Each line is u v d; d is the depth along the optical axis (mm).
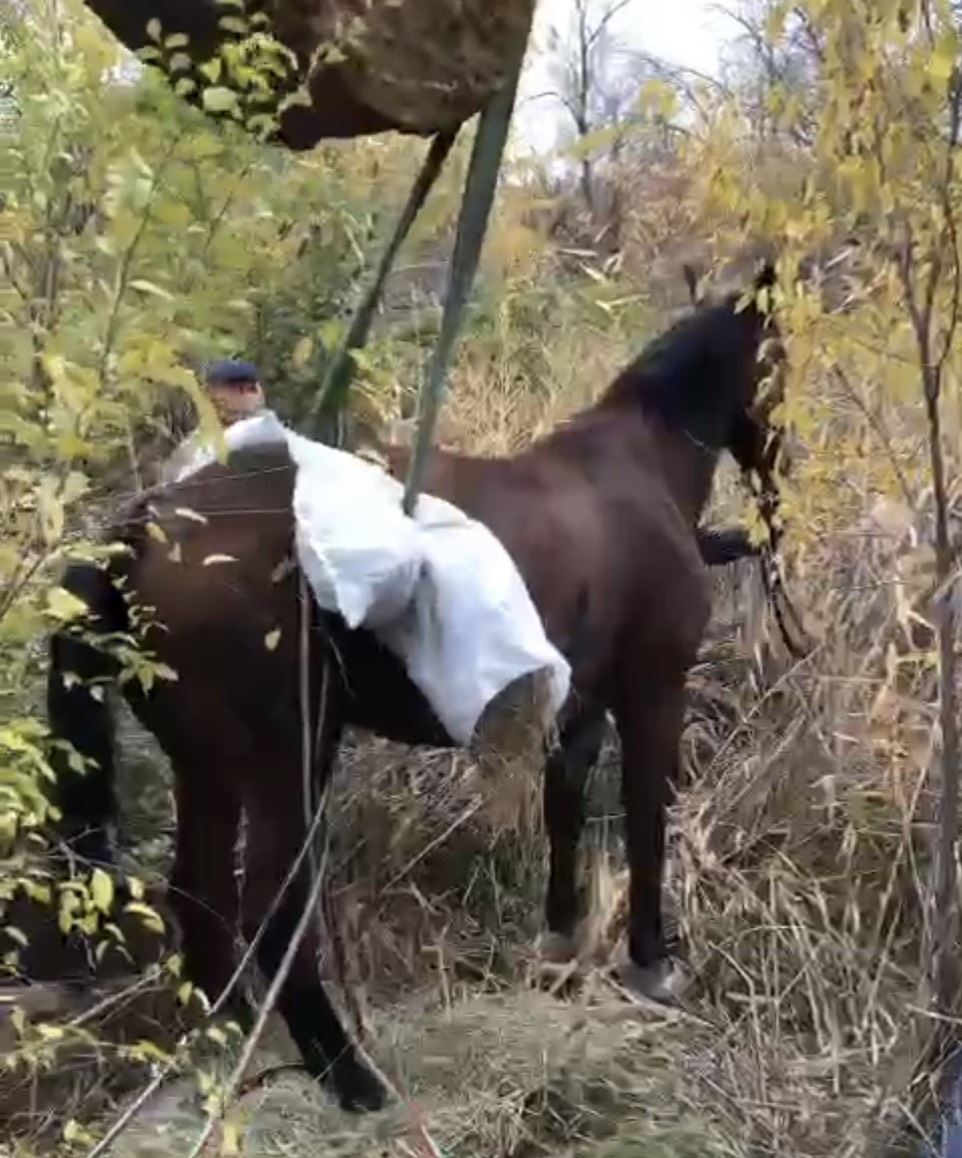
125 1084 3316
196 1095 3287
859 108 2713
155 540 3207
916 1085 3127
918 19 2658
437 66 2553
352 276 4777
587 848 4590
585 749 4164
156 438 4082
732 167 2914
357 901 4262
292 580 3264
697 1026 3686
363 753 4480
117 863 3299
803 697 4465
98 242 2463
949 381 3062
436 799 4465
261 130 2738
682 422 4273
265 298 4551
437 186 4836
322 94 2562
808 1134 3150
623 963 4070
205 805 3350
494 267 5414
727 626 4957
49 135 2742
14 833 2604
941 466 2986
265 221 4301
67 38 2914
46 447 2500
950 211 2791
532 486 3941
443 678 3213
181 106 2680
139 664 2883
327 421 3492
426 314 5168
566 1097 3361
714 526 5125
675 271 5746
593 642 3965
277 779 3322
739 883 4105
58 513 2467
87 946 3295
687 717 4797
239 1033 3156
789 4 2727
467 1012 3764
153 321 2656
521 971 4113
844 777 4250
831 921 4051
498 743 3504
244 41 2508
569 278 6203
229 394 3861
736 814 4391
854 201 2822
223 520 3262
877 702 3963
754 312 4277
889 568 4266
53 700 3215
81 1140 2871
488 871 4422
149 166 2609
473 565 3254
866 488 3633
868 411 3184
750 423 4371
